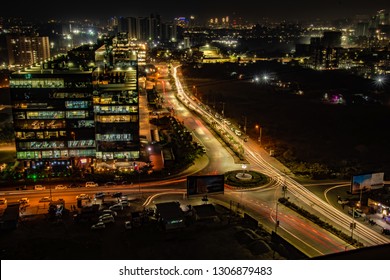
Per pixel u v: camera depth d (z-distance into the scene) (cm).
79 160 15838
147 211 11862
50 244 9756
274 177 15250
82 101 15200
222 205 12700
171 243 9888
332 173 15438
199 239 10106
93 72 15762
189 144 18725
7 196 13238
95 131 15700
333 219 11806
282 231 11006
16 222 10856
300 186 14350
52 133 15312
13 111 14850
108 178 14625
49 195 13375
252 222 11169
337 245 10288
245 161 17075
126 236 10350
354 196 13400
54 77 14838
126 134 15888
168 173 15250
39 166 15488
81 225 11119
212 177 12412
